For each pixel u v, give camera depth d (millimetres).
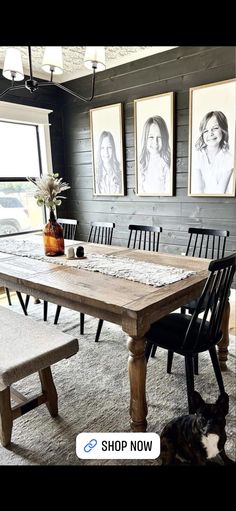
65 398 1926
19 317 2008
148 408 1817
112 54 3484
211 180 3229
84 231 4621
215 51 3008
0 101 3715
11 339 1711
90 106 4129
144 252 2512
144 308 1409
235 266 1705
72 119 4379
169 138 3443
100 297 1540
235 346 2449
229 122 3010
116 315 1546
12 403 1898
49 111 4211
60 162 4586
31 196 4320
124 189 3980
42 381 1708
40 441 1611
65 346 1669
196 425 1367
